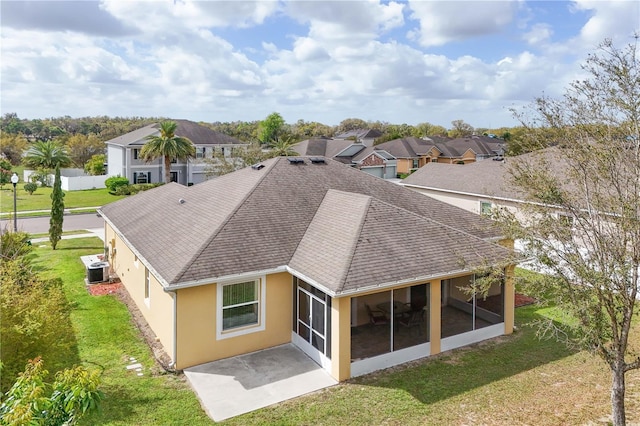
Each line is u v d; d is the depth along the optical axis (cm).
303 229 1583
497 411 1042
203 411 1059
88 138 8150
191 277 1245
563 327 1523
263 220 1572
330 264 1292
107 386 1167
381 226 1462
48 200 4841
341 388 1166
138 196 2428
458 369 1261
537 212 977
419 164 7381
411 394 1127
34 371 746
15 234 2288
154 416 1033
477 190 2805
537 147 1084
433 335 1351
